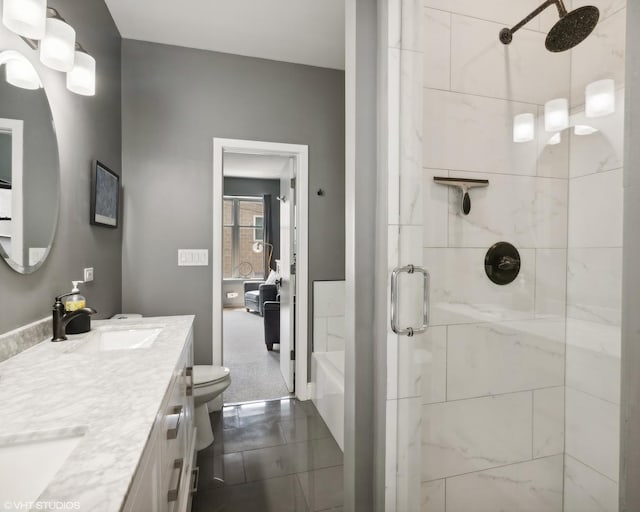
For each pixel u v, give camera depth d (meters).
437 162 1.20
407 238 1.18
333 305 2.90
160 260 2.55
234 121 2.68
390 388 1.18
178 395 1.20
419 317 1.20
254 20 2.31
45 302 1.40
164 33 2.43
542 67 1.10
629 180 0.62
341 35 2.47
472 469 1.26
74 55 1.36
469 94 1.21
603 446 1.04
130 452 0.61
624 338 0.62
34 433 0.67
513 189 1.18
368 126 1.20
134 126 2.49
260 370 3.48
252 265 7.75
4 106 1.13
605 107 0.97
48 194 1.40
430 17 1.18
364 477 1.23
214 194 2.64
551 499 1.16
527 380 1.19
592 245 1.04
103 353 1.20
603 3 0.96
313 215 2.86
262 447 2.15
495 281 1.21
